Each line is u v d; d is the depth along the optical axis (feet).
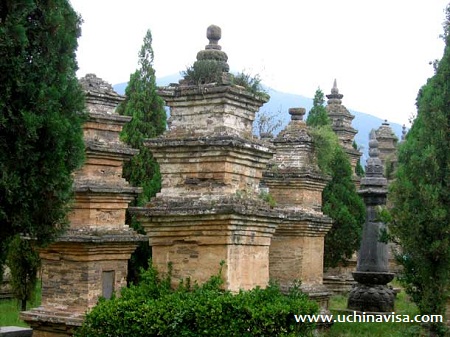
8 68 46.70
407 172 67.62
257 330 47.47
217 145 52.29
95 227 71.46
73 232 70.03
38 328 70.64
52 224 50.75
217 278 50.98
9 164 47.29
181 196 53.78
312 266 78.13
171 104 55.47
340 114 141.59
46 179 48.78
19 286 90.79
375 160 100.07
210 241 51.93
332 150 84.84
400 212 67.15
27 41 47.21
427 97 67.82
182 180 54.08
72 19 51.70
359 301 95.76
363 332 79.87
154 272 53.72
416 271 68.80
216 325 47.78
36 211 49.44
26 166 47.83
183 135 54.44
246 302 48.32
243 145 52.95
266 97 56.95
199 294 50.06
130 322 50.14
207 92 53.67
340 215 102.47
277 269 77.15
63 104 50.42
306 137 79.15
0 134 46.98
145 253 89.45
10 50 46.62
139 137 101.96
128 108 105.50
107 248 71.15
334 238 102.53
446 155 66.18
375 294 94.99
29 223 48.93
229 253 51.47
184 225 52.65
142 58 108.27
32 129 46.85
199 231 52.29
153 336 49.39
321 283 79.82
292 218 75.87
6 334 67.62
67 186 50.26
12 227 49.01
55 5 49.96
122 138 100.89
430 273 66.69
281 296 51.96
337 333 78.84
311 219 76.79
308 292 75.72
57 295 70.79
